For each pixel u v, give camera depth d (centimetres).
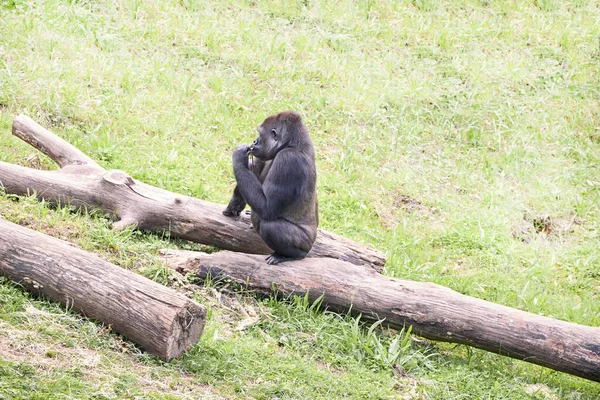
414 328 992
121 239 1035
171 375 779
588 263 1426
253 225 1076
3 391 657
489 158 1662
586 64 1944
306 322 985
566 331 961
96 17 1706
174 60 1667
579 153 1714
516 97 1827
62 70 1494
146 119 1477
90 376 730
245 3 1925
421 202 1522
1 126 1304
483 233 1439
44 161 1262
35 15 1639
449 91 1803
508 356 983
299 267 1030
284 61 1759
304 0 1983
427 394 905
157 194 1113
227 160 1447
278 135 1030
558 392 998
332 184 1474
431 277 1262
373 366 944
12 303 817
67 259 838
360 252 1117
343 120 1650
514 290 1305
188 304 803
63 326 802
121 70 1564
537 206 1577
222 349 858
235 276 1022
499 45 1975
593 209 1592
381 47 1895
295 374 859
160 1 1822
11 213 1015
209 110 1563
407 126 1677
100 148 1330
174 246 1095
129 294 807
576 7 2161
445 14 2052
